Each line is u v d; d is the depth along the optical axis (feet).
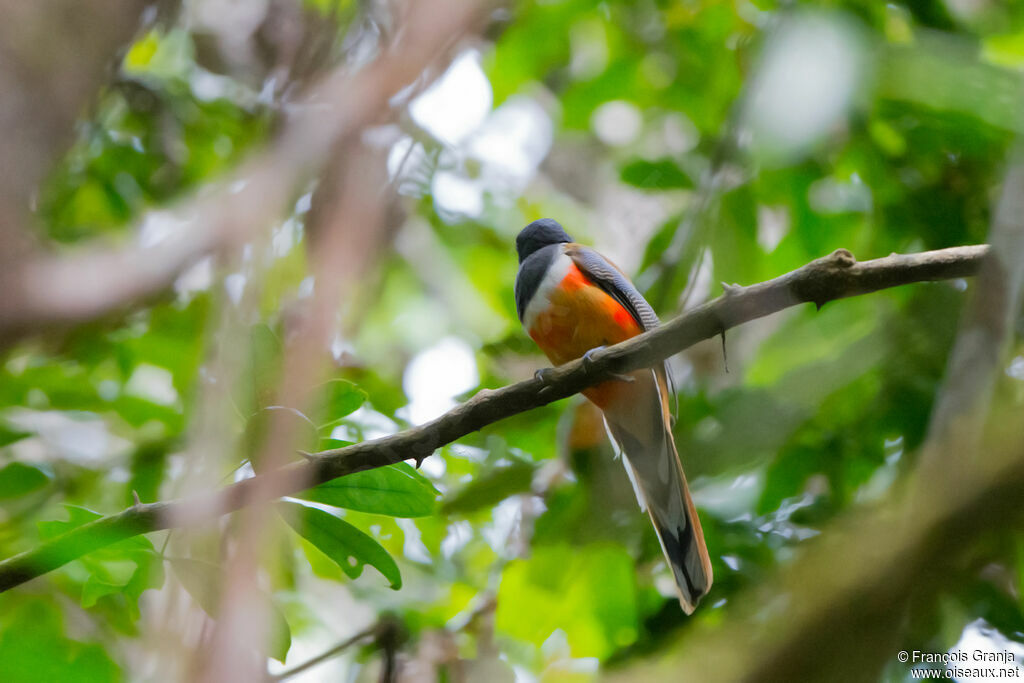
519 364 37.70
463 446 33.50
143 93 39.04
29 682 17.19
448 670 29.89
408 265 40.57
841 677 8.23
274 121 29.76
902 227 33.12
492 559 36.86
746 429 30.22
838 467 30.30
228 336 22.58
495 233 42.01
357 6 29.60
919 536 8.41
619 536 30.83
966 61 29.53
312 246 22.81
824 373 29.78
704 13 39.34
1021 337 24.80
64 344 33.35
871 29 29.81
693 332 21.77
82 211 38.73
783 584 9.04
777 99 27.91
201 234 21.94
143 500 32.37
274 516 20.07
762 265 34.04
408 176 36.58
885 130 32.91
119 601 27.37
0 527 31.73
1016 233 14.69
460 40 26.04
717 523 30.68
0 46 16.34
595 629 30.71
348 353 33.09
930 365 29.94
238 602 17.62
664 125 42.14
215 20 40.42
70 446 34.88
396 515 19.79
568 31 40.98
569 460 32.37
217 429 22.75
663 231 35.88
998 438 8.71
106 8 17.47
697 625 28.89
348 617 37.68
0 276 16.93
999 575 28.40
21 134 16.51
